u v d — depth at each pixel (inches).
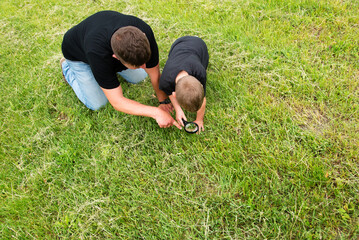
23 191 89.7
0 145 103.0
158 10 152.6
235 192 81.7
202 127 97.5
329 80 102.6
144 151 94.4
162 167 89.4
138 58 70.7
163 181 87.7
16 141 103.0
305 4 136.6
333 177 79.6
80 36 84.9
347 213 74.2
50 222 83.3
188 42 99.8
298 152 85.2
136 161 92.3
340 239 70.1
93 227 80.4
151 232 77.5
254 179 83.0
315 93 101.7
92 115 108.7
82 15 159.2
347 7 131.7
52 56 135.0
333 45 115.6
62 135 102.6
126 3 162.2
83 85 100.6
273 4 140.9
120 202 84.0
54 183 90.5
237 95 105.3
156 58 89.0
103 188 87.1
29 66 132.7
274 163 84.7
